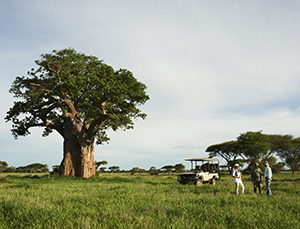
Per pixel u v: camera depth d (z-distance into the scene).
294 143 54.03
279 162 64.88
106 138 34.09
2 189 12.81
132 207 6.51
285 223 4.91
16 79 26.34
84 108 31.98
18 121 30.28
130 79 27.47
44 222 5.25
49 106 30.52
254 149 45.34
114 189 12.82
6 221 5.35
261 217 5.47
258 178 11.79
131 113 29.73
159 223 4.85
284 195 9.60
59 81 25.83
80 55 27.67
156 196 9.22
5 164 74.19
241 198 8.38
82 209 6.42
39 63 25.55
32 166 79.25
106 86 25.47
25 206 6.40
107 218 5.45
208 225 4.77
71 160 28.61
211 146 59.72
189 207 6.44
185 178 19.45
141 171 81.56
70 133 29.36
